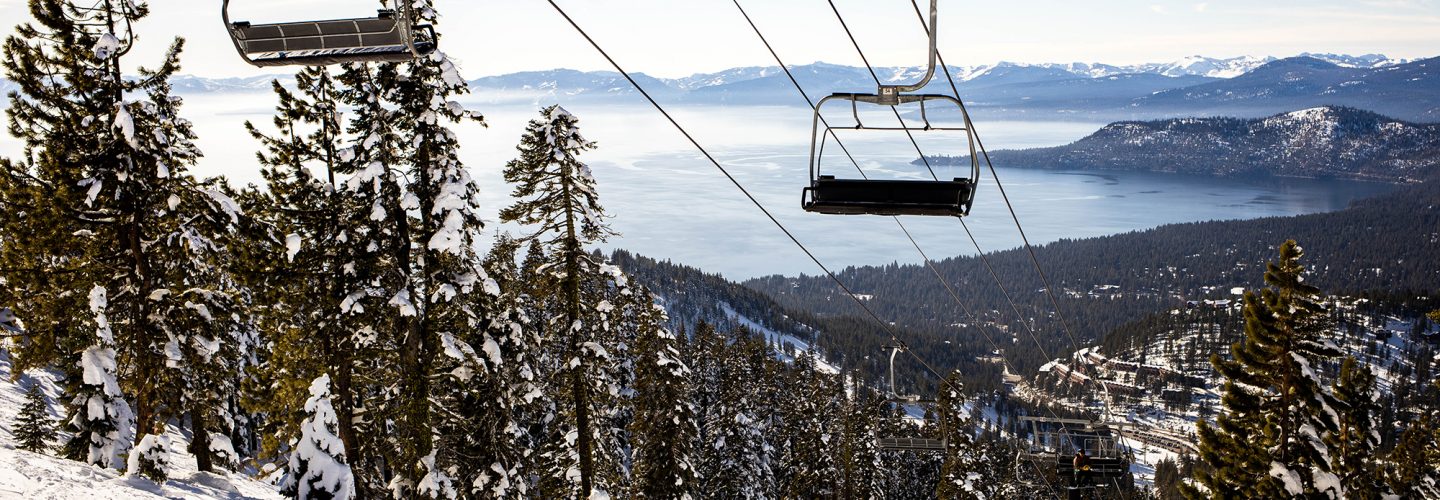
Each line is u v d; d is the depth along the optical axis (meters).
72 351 21.86
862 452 55.03
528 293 25.28
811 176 8.87
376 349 22.14
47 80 19.80
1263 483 22.33
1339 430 21.78
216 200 21.78
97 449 21.89
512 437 28.53
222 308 23.27
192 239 21.64
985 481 48.69
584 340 25.06
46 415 27.44
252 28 7.11
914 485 76.62
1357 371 24.75
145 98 21.27
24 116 19.86
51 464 18.64
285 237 21.25
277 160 21.08
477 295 22.67
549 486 31.19
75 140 20.42
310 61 7.23
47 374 37.12
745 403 55.94
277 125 21.12
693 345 64.06
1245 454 22.80
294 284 21.72
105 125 20.52
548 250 23.83
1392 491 27.22
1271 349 22.59
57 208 20.44
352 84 20.33
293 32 7.12
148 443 20.59
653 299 34.69
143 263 21.97
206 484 22.27
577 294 24.52
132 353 22.22
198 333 22.78
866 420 55.53
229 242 21.72
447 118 21.00
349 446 22.95
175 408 23.00
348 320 21.05
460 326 22.67
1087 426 25.75
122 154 20.81
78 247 21.31
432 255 21.81
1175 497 99.75
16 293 20.86
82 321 21.48
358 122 20.69
